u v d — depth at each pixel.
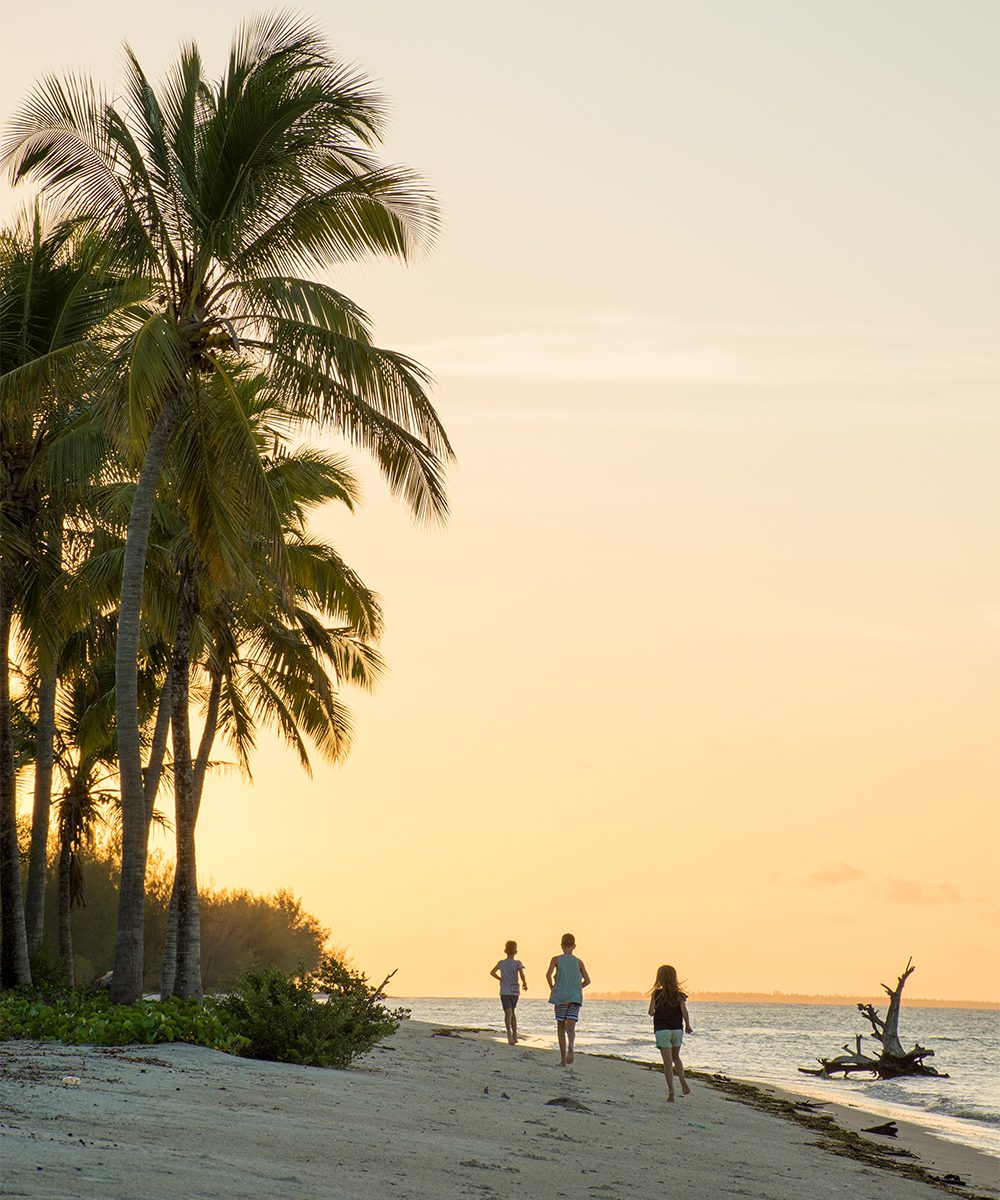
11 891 23.03
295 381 18.67
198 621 26.28
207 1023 15.09
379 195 18.92
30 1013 15.02
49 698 27.98
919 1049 42.19
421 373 18.73
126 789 18.03
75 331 22.50
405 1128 10.66
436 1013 120.06
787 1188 10.95
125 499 24.55
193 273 18.95
